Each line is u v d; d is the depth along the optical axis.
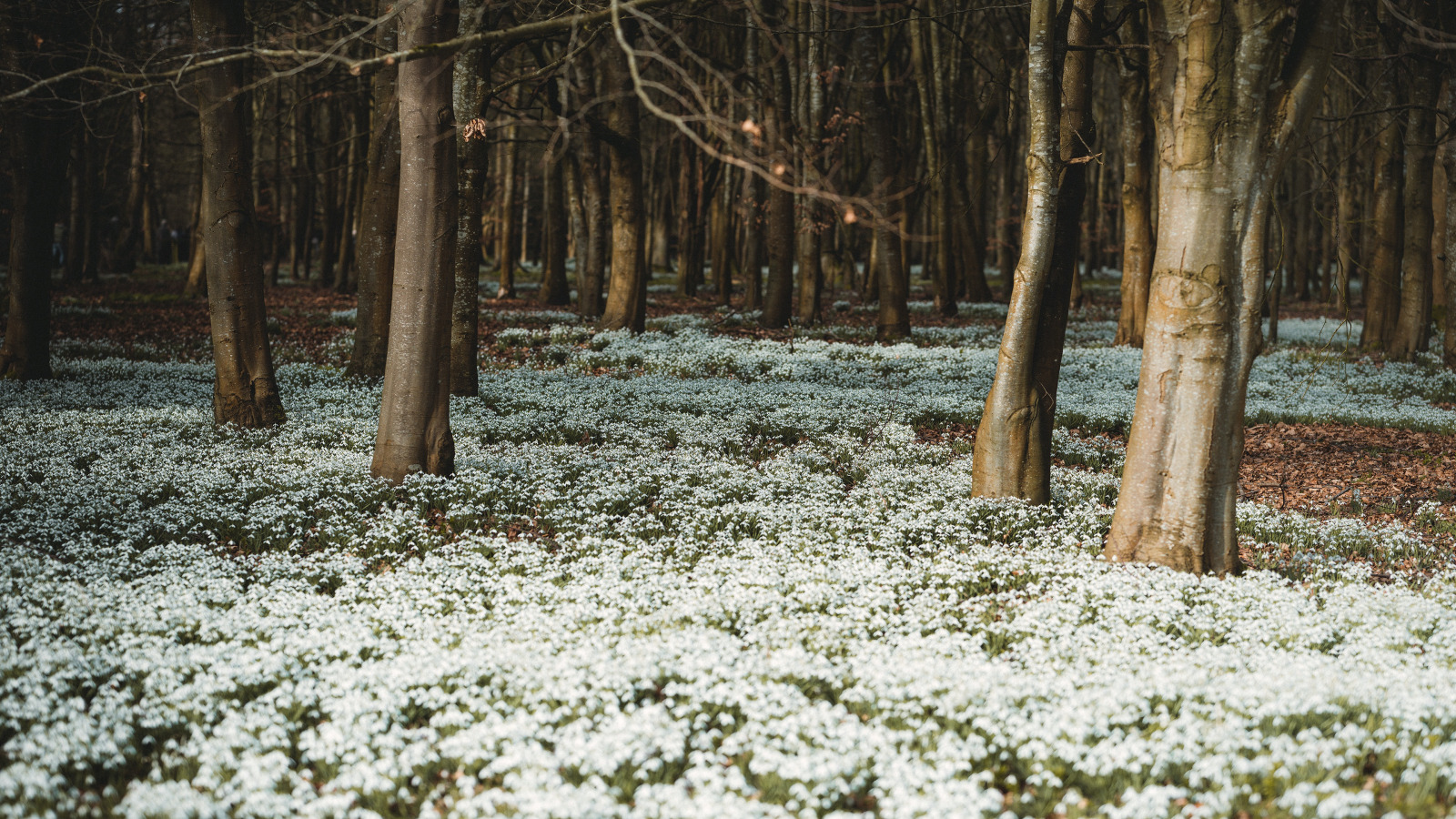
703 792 4.43
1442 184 23.73
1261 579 7.89
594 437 14.12
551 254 33.66
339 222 43.38
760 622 6.92
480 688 5.64
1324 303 46.94
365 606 6.88
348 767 4.79
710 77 27.55
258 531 8.76
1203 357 7.80
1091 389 19.36
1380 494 12.09
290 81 25.66
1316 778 4.64
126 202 42.84
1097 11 10.59
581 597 7.12
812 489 10.92
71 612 6.50
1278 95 7.50
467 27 12.91
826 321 30.08
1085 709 5.21
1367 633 6.70
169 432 12.65
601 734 4.98
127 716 5.18
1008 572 8.21
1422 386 20.41
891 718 5.34
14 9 14.85
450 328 10.67
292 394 16.05
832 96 28.59
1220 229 7.63
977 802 4.37
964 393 18.20
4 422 13.05
